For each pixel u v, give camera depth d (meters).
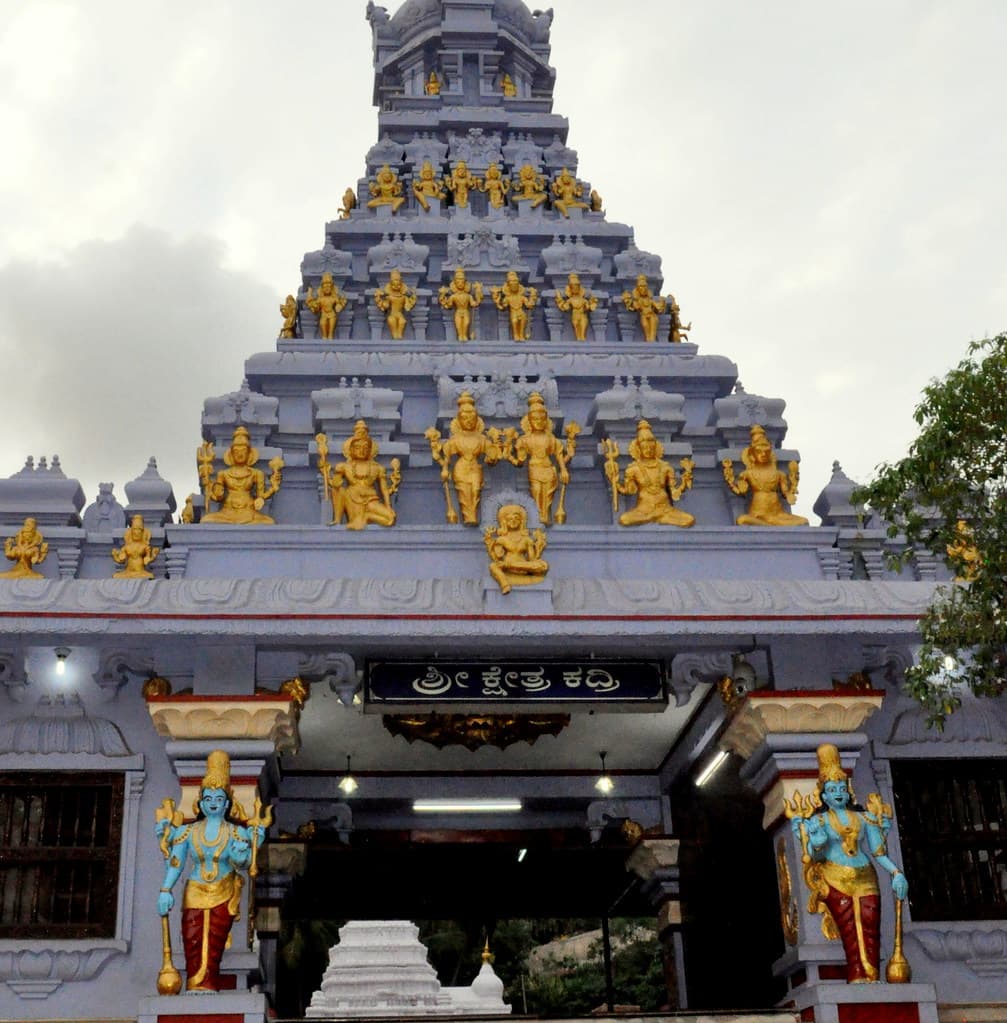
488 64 25.22
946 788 16.34
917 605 15.40
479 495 16.75
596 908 24.59
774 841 15.84
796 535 17.03
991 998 15.30
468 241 21.00
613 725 19.27
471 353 19.88
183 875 14.99
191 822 14.17
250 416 17.56
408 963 23.28
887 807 14.78
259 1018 13.37
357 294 20.67
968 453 13.16
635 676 16.45
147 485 17.17
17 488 16.61
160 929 14.91
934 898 15.74
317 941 34.88
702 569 16.72
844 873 14.38
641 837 20.77
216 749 14.92
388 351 19.80
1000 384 12.73
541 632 14.91
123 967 14.71
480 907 24.44
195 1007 13.30
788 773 15.41
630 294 21.03
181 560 16.30
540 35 26.30
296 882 22.45
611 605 15.17
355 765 20.62
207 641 15.09
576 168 23.72
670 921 20.55
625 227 22.12
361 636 14.80
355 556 16.41
